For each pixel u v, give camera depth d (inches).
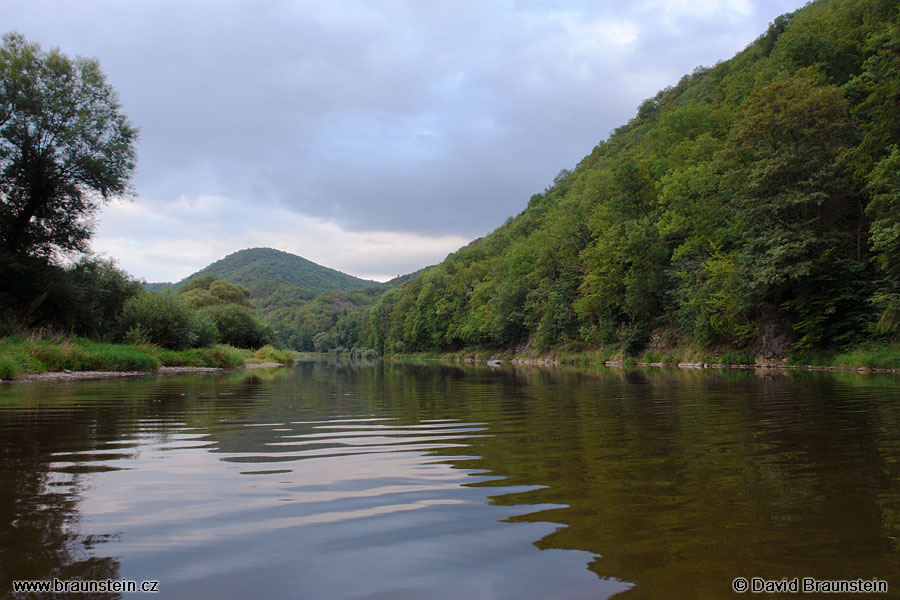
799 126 984.3
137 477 132.0
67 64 917.2
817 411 277.7
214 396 390.0
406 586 70.7
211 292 2888.8
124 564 77.5
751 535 91.0
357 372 1047.0
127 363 789.9
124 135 985.5
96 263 1013.8
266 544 86.3
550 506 107.9
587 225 1860.2
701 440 187.8
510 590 69.7
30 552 82.0
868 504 108.9
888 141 898.7
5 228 879.1
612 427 222.2
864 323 904.3
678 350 1332.4
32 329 836.0
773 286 995.9
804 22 1626.5
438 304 3208.7
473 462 151.2
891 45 872.3
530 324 2203.5
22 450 169.2
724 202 1222.9
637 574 75.4
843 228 1005.8
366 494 117.0
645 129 3275.1
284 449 171.6
